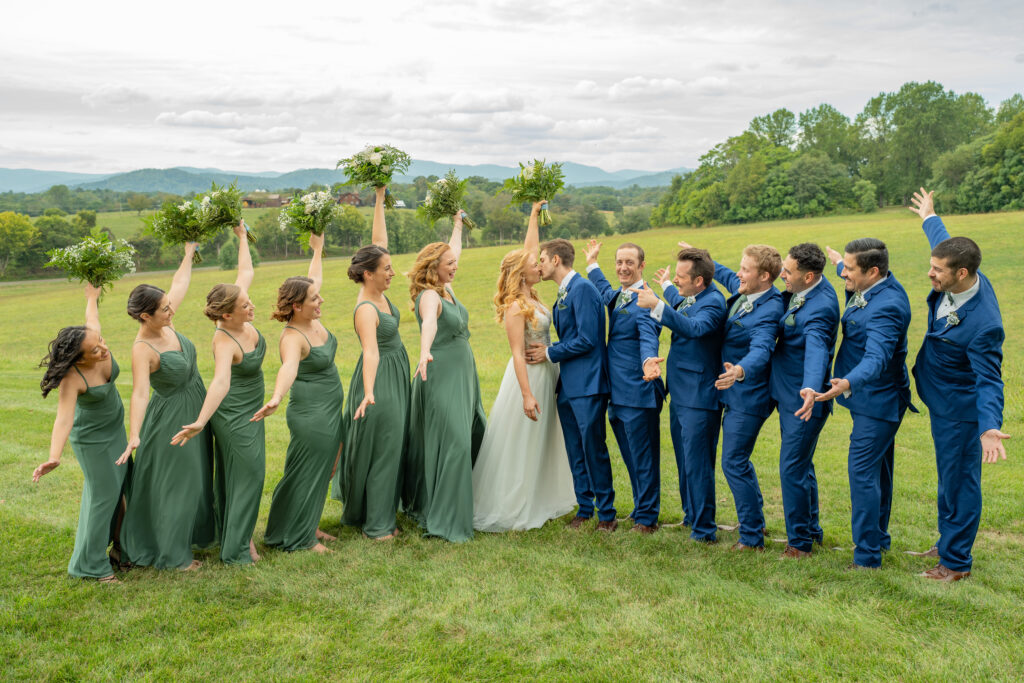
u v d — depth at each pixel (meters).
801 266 4.39
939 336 4.17
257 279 52.69
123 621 3.67
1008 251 31.64
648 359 4.60
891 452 4.70
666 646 3.43
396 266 48.94
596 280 5.61
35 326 36.66
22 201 178.88
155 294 4.11
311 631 3.58
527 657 3.34
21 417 9.09
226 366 4.25
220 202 4.89
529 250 5.32
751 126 102.94
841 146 95.88
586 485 5.33
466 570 4.33
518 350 5.10
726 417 4.80
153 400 4.34
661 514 5.56
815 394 4.02
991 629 3.56
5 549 4.64
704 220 90.00
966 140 84.50
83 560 4.16
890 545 4.88
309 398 4.66
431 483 5.03
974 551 4.71
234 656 3.36
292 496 4.70
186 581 4.17
